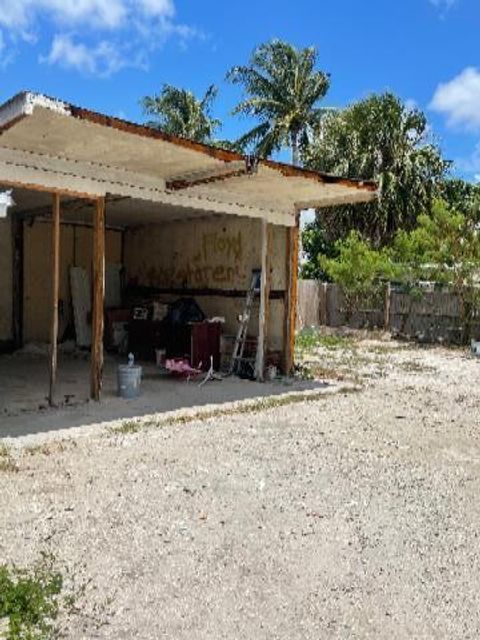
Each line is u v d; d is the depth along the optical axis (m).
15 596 2.63
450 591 2.87
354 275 16.45
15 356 10.81
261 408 6.91
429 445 5.50
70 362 10.24
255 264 9.67
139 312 11.06
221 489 4.18
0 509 3.72
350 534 3.49
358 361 11.39
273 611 2.66
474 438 5.79
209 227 10.60
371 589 2.88
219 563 3.10
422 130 21.09
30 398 7.03
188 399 7.27
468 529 3.60
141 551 3.20
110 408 6.62
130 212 10.45
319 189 7.85
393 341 15.25
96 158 6.21
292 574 3.00
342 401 7.48
